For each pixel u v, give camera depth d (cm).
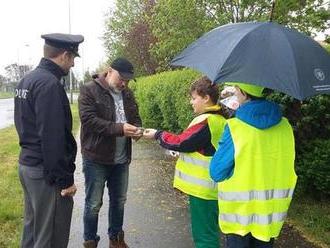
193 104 407
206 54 329
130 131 449
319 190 632
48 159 362
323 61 328
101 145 476
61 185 373
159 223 618
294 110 631
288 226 581
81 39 391
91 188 486
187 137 390
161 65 2019
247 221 334
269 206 336
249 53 310
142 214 658
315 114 621
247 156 331
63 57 383
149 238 561
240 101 347
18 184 846
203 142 391
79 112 473
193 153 400
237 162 330
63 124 368
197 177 399
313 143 621
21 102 378
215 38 339
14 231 581
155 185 839
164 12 1466
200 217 407
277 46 315
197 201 404
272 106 338
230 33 332
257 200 333
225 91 449
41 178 377
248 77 301
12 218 636
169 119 1298
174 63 354
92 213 489
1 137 1769
